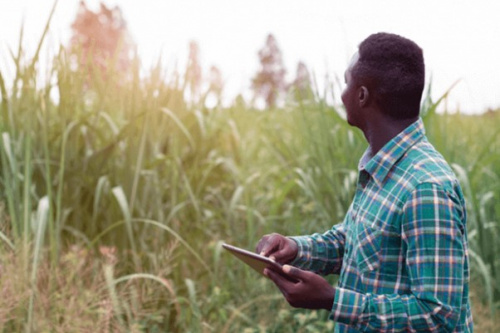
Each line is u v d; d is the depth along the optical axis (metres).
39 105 3.97
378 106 1.80
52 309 3.12
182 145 4.76
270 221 4.77
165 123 4.55
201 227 4.41
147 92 4.38
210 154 5.04
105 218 4.12
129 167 4.11
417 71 1.78
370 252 1.77
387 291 1.76
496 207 4.60
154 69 4.42
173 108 4.60
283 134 5.95
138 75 4.42
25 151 3.67
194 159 4.78
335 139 4.59
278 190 5.28
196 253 4.10
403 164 1.75
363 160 1.89
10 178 3.83
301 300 1.70
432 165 1.71
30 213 3.45
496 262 4.60
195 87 5.09
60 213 3.96
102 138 4.24
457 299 1.64
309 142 4.81
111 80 4.56
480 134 5.77
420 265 1.65
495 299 4.53
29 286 3.08
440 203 1.65
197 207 4.29
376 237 1.76
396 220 1.72
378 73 1.78
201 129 4.64
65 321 2.99
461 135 5.55
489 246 4.51
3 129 3.88
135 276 3.32
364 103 1.82
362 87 1.82
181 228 4.36
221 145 5.32
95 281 3.29
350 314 1.67
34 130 4.00
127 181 4.11
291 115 5.75
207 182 5.07
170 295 3.88
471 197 4.14
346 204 4.11
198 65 4.98
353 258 1.85
